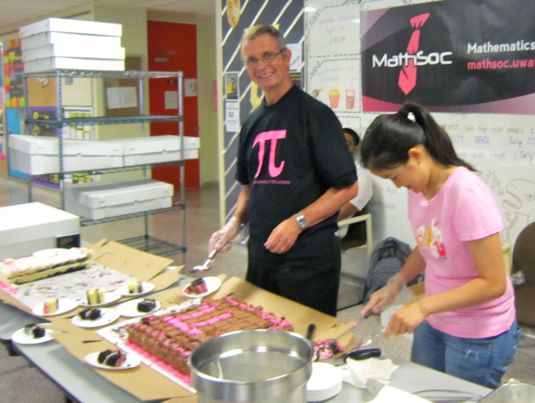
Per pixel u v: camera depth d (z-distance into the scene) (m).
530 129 3.03
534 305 2.52
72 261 2.11
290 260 1.91
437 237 1.43
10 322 1.80
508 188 3.16
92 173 3.58
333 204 1.81
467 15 3.19
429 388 1.27
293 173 1.87
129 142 3.73
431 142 1.39
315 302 1.94
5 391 2.74
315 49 4.08
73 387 1.33
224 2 4.77
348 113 3.94
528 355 2.91
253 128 2.00
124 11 6.72
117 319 1.65
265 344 1.17
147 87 7.11
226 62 4.84
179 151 3.95
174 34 7.48
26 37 3.54
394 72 3.60
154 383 1.28
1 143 8.75
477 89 3.21
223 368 1.12
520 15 2.97
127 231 5.61
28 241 2.25
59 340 1.50
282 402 0.98
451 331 1.50
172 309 1.68
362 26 3.74
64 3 6.52
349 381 1.31
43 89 7.44
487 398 1.10
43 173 3.41
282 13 4.30
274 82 1.86
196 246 5.09
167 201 3.95
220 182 5.10
